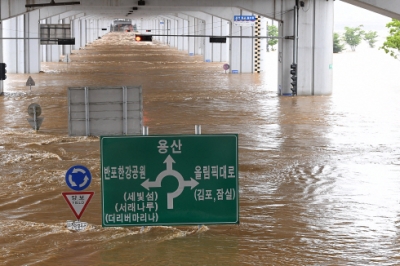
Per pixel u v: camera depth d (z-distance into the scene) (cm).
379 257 1194
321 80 4081
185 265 1143
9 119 2961
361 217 1449
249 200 1595
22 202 1598
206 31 7669
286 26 4091
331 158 2097
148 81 4991
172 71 6119
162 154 1170
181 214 1177
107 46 11738
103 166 1163
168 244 1257
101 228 1366
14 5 4075
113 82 4859
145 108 3362
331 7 4053
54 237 1311
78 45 10506
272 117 3036
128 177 1167
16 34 5859
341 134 2558
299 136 2511
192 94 4075
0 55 4097
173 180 1173
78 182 1271
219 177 1178
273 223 1400
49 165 2008
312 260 1175
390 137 2488
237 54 6050
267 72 6206
